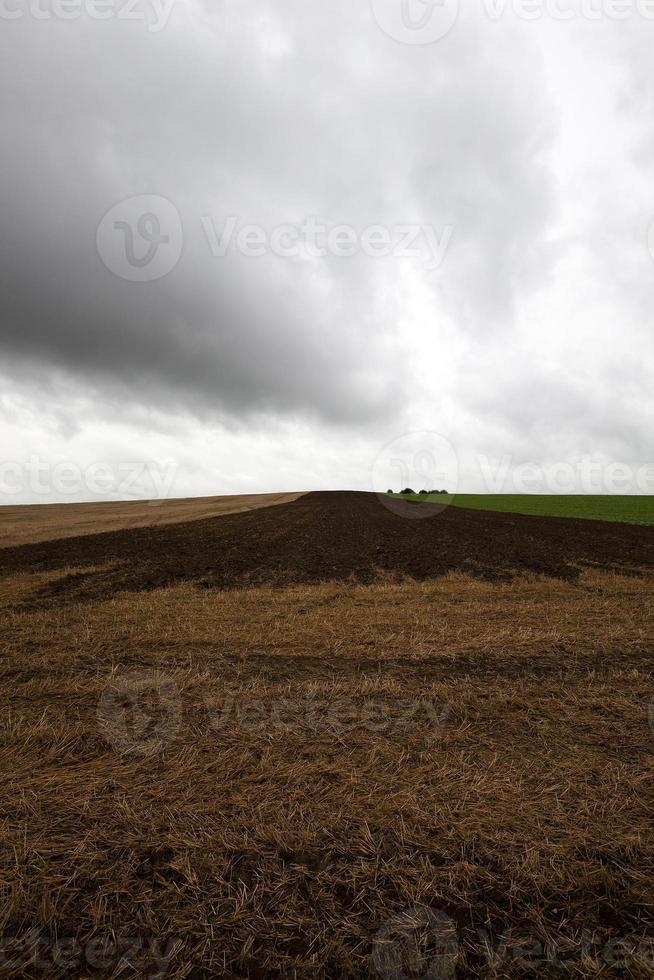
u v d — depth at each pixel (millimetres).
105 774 2748
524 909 1852
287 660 4750
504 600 7492
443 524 28562
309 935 1743
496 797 2512
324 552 15016
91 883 1961
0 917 1801
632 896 1898
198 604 7332
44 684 4102
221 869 2027
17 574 11023
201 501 62062
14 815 2371
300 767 2803
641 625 5883
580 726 3312
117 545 17922
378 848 2146
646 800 2486
